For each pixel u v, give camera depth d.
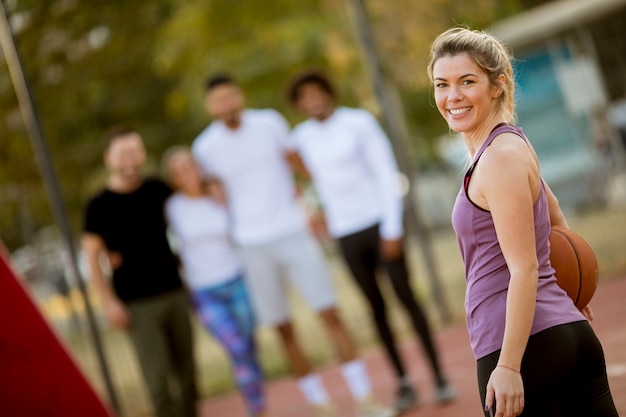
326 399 16.98
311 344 27.84
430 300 28.64
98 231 16.48
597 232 30.73
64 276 28.97
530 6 41.59
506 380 6.90
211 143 17.14
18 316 10.72
